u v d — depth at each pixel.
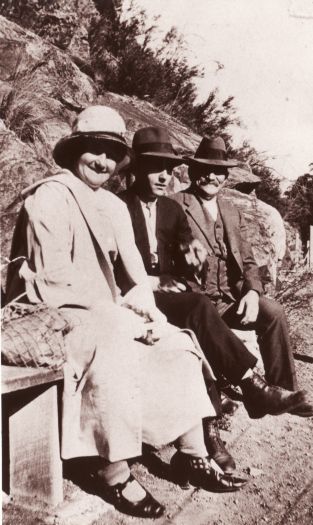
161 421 2.64
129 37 8.25
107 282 2.80
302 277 5.59
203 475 2.73
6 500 2.49
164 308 3.07
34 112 5.02
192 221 3.58
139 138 3.34
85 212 2.71
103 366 2.48
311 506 2.65
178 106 8.55
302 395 2.95
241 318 3.49
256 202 5.71
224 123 8.89
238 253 3.60
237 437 3.35
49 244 2.60
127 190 3.41
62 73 5.92
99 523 2.43
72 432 2.50
